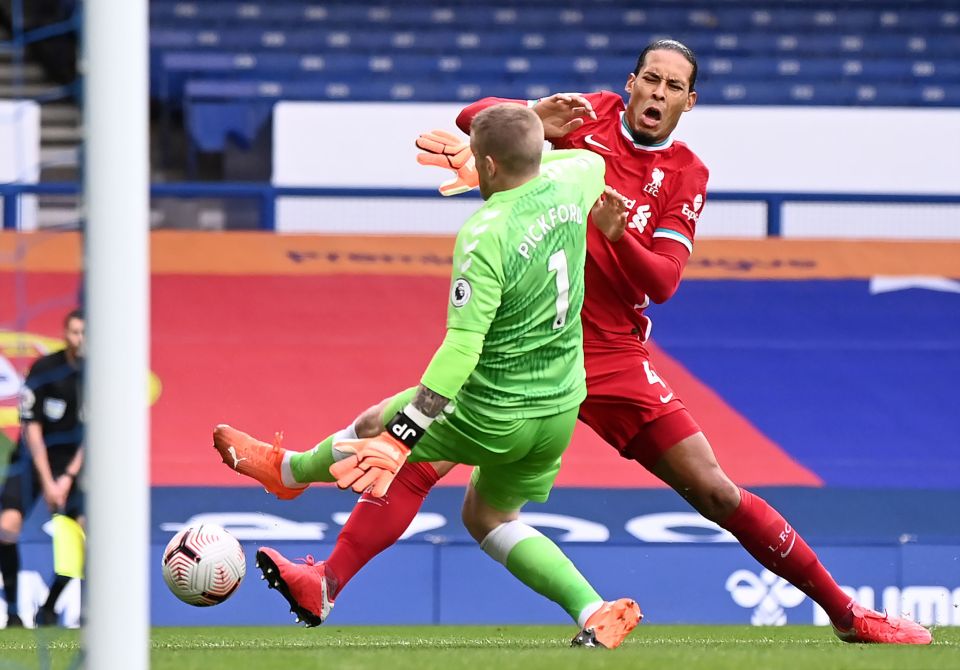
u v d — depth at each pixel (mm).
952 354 41875
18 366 37281
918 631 19516
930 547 29031
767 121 44250
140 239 11734
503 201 16062
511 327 16344
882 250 45062
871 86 55344
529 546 18531
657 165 19328
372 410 17578
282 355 40156
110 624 11586
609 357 19234
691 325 42625
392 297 42688
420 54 55719
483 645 18938
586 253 18953
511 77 55188
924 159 44344
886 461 37438
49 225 41969
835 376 40844
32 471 26812
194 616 27938
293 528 31688
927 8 57438
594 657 15227
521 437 16844
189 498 33156
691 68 19234
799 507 34719
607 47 56594
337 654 15867
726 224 43406
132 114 11703
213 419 37469
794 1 57312
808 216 43406
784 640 21000
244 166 49281
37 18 54281
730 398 39844
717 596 28703
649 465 19500
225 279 42781
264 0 55844
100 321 11633
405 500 18172
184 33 55125
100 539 11602
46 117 51781
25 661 16125
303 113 44094
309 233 44375
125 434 11641
